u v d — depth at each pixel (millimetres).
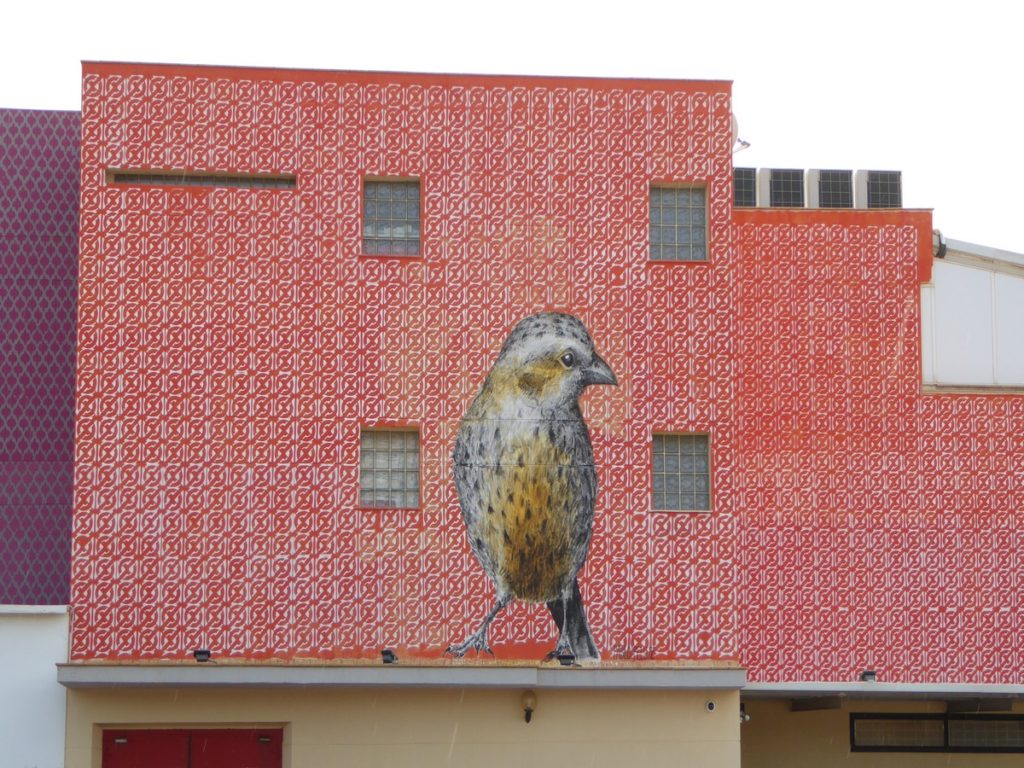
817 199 31000
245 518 27344
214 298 27703
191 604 27078
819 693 28922
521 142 28500
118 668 26094
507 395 27984
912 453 29328
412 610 27406
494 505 27719
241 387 27578
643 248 28438
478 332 28062
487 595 27547
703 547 28016
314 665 26484
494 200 28344
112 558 27062
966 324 29969
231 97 28141
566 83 28656
